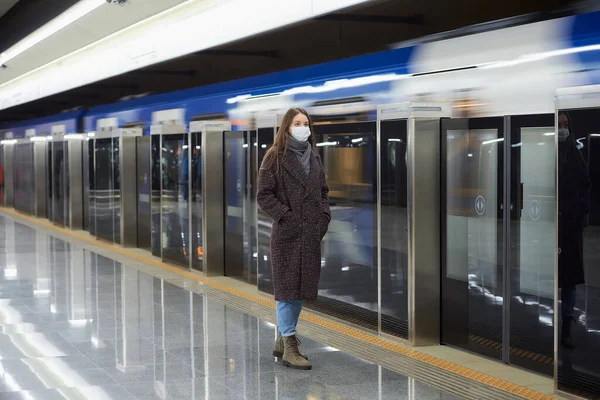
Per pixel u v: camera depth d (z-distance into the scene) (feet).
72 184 54.70
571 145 15.31
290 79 30.07
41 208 67.51
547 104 18.76
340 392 15.69
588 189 14.99
